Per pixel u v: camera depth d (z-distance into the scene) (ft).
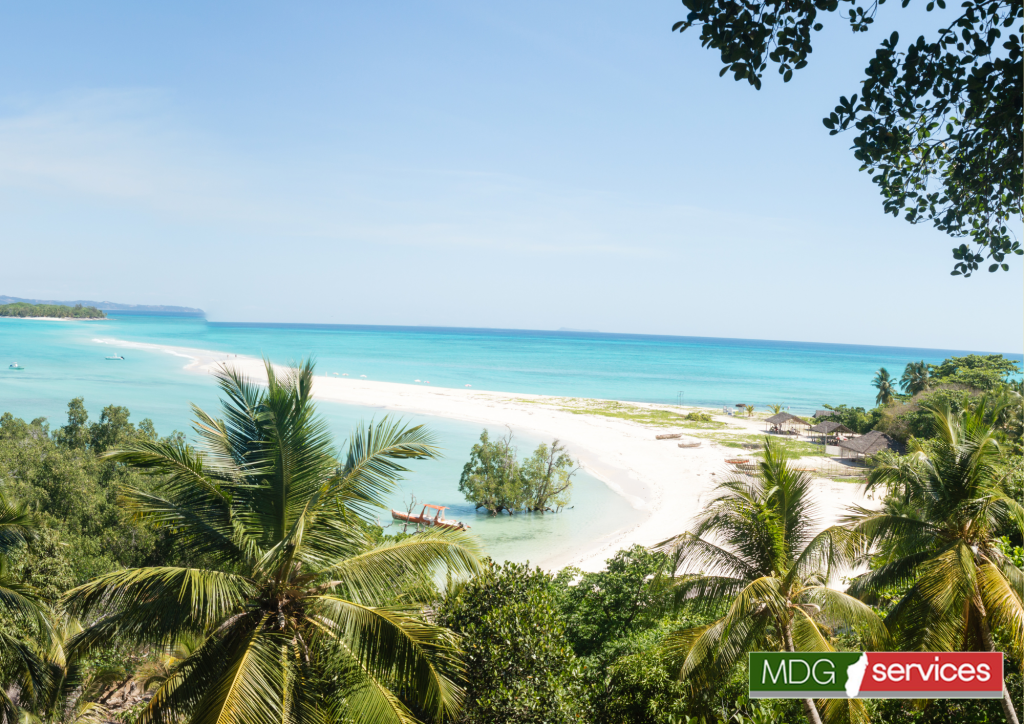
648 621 58.08
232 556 32.71
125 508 33.12
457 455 191.62
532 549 116.26
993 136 19.34
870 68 19.22
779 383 468.34
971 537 42.42
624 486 160.66
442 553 34.12
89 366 408.46
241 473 33.24
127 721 54.29
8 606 43.98
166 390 305.94
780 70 18.70
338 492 34.35
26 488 80.84
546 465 145.48
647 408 292.40
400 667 30.17
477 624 41.47
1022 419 124.06
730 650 37.06
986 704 41.04
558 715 37.78
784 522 41.06
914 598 40.86
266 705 26.96
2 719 43.47
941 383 220.02
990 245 20.97
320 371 453.58
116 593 28.73
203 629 30.42
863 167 21.29
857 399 379.96
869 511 46.29
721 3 18.38
